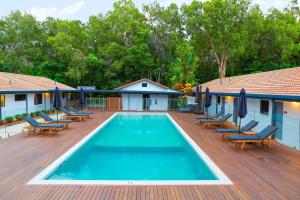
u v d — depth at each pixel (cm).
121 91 3250
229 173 878
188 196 693
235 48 4219
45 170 890
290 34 4328
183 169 1027
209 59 5125
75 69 4188
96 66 4388
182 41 4681
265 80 1902
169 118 2508
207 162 1004
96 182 783
